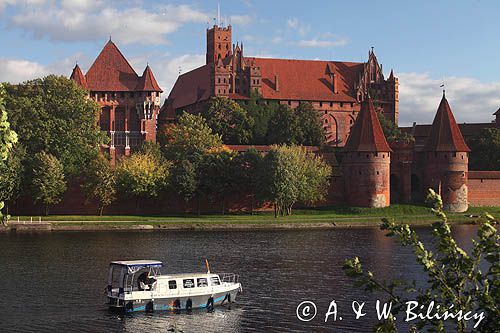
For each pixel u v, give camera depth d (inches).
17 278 3216.0
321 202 7283.5
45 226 5506.9
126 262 2763.3
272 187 6235.2
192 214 6535.4
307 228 5910.4
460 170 7401.6
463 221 6304.1
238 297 2864.2
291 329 2353.6
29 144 6437.0
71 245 4441.4
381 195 7170.3
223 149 6914.4
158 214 6486.2
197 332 2316.7
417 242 965.2
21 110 6392.7
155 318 2503.7
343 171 7381.9
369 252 4264.3
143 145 7490.2
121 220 5831.7
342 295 2883.9
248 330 2342.5
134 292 2593.5
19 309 2600.9
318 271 3513.8
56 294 2869.1
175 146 7470.5
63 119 6545.3
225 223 5836.6
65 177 6363.2
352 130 7372.1
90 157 6579.7
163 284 2647.6
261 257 4018.2
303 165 6663.4
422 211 7017.7
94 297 2819.9
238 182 6560.0
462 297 944.3
